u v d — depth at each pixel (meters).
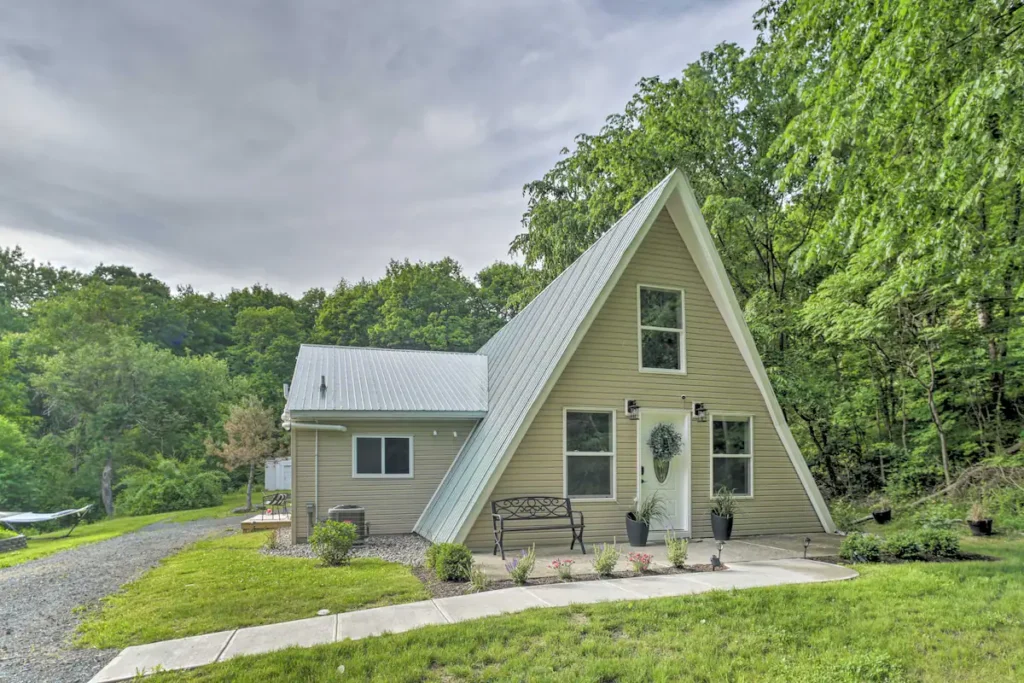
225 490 31.92
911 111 8.59
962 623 5.29
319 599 6.57
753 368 11.47
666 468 10.73
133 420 30.41
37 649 5.34
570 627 5.32
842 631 5.17
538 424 9.91
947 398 14.55
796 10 13.09
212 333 47.56
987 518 9.75
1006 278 11.78
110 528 19.14
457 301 38.94
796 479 11.53
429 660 4.64
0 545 15.06
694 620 5.49
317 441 11.97
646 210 10.69
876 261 9.94
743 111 18.75
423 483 12.50
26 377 33.50
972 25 7.63
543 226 23.81
